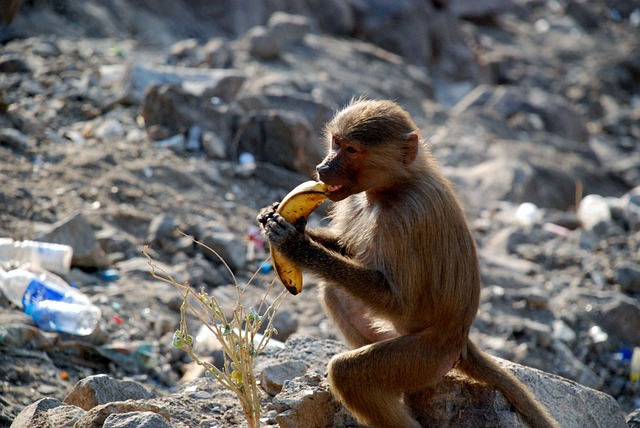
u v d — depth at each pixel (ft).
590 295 44.27
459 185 59.47
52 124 47.24
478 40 110.83
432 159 21.85
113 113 50.19
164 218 40.37
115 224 39.93
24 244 34.50
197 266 38.04
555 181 68.39
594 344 41.52
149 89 49.34
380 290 19.95
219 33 80.94
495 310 42.16
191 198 43.75
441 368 20.47
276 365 23.27
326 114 55.31
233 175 47.42
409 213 20.08
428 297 20.33
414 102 75.77
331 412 21.07
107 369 30.42
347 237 21.94
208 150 48.24
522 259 49.78
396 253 20.07
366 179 20.77
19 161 41.88
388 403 20.11
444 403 21.18
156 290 35.99
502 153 67.92
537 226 54.39
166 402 21.63
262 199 46.75
